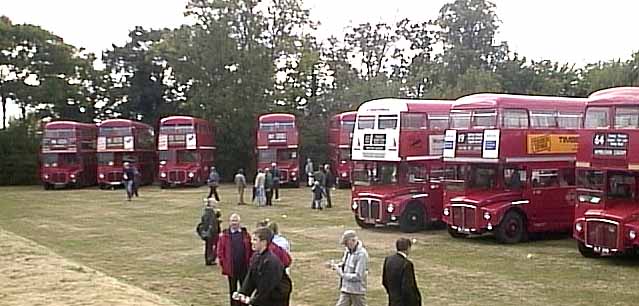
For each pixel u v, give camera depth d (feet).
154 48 246.27
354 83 254.27
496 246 88.94
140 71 254.88
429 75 242.99
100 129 205.98
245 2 231.09
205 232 75.20
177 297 59.16
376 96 236.22
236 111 226.58
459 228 94.07
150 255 82.99
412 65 276.82
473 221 92.02
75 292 48.39
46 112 247.09
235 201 153.79
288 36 238.68
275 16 236.63
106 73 255.91
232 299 42.16
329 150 224.53
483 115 92.79
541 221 93.61
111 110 256.32
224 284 64.95
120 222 118.11
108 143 205.67
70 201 161.89
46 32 243.81
